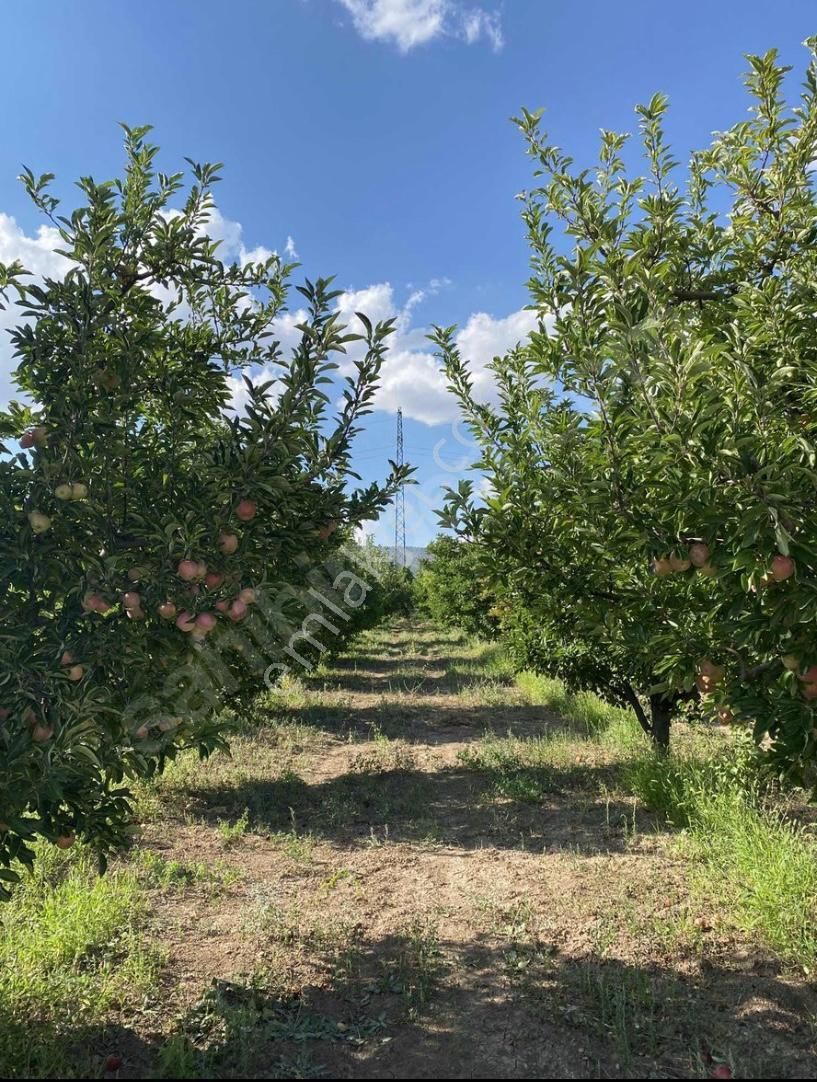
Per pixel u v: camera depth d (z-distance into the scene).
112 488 2.87
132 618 2.80
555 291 3.60
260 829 5.55
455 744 8.80
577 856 4.82
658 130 4.05
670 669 3.17
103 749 2.71
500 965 3.49
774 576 2.32
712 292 3.87
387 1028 3.01
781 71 3.66
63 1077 2.62
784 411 2.97
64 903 3.90
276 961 3.53
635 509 3.01
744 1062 2.73
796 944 3.43
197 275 3.40
